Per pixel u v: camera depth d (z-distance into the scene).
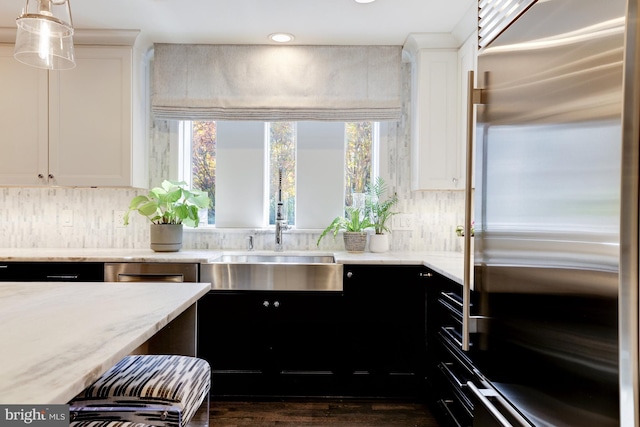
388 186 3.08
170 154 3.05
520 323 1.07
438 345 2.26
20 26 1.50
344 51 2.87
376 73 2.87
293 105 2.85
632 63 0.68
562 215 0.88
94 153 2.72
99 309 1.17
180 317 1.59
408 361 2.50
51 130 2.71
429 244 3.08
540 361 0.98
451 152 2.74
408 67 3.08
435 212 3.09
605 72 0.75
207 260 2.48
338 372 2.51
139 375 1.23
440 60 2.75
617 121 0.72
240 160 3.08
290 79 2.86
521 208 1.06
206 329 2.51
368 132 3.14
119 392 1.15
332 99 2.86
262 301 2.49
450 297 2.04
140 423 1.13
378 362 2.51
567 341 0.87
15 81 2.71
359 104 2.86
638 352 0.69
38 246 3.05
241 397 2.52
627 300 0.69
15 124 2.71
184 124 3.14
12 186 2.76
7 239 3.04
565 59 0.87
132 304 1.24
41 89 2.72
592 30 0.79
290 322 2.50
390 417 2.31
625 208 0.69
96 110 2.72
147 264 2.48
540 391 0.98
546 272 0.94
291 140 3.14
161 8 2.38
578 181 0.82
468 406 1.76
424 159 2.75
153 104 2.85
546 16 0.95
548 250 0.93
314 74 2.86
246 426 2.21
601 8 0.76
